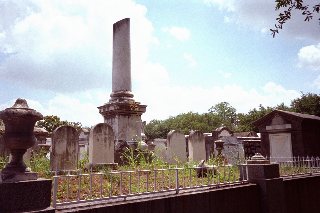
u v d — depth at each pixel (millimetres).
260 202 7879
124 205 5086
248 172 8250
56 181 4719
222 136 24812
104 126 11734
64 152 10297
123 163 12992
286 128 17828
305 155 16984
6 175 4109
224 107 96188
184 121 77688
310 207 9500
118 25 16281
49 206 4340
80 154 15500
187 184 7906
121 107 14836
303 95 42219
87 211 4625
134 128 15219
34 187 4203
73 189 6887
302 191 9305
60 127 10297
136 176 8898
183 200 6043
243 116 61156
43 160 10688
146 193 5867
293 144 17469
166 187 7398
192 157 15672
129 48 16297
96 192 6723
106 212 4832
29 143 4332
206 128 75438
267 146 18766
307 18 6211
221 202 6855
